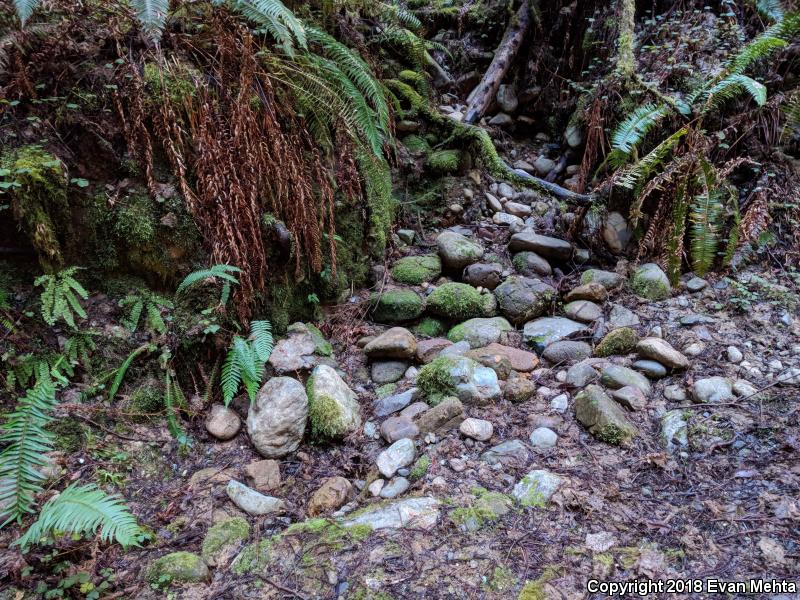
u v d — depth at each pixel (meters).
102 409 2.22
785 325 2.71
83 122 2.34
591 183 3.66
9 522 1.77
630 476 2.01
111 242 2.41
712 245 2.94
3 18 2.24
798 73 3.42
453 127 3.89
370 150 3.08
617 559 1.68
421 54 3.85
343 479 2.10
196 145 2.50
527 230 3.52
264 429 2.22
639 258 3.30
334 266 2.91
